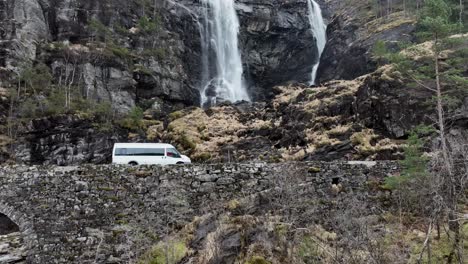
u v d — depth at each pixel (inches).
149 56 2079.2
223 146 1305.4
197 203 685.3
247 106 1708.9
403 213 639.1
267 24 2513.5
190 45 2345.0
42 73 1748.3
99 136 1501.0
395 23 1860.2
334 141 1098.7
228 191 689.6
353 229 557.6
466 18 1249.4
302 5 2615.7
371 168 693.3
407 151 701.3
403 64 759.7
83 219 678.5
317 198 665.6
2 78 1676.9
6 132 1497.3
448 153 615.8
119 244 665.0
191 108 1704.0
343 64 1903.3
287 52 2534.5
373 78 1162.6
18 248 694.5
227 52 2463.1
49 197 689.6
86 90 1801.2
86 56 1866.4
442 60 816.3
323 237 571.5
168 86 2062.0
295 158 1081.4
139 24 2169.0
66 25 1991.9
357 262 482.3
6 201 693.3
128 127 1606.8
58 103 1630.2
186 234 634.2
